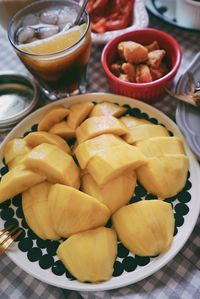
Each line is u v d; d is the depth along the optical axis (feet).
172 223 1.01
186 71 1.27
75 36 1.17
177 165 1.07
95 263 0.93
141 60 1.26
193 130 1.16
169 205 1.03
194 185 1.08
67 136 1.22
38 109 1.26
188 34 1.51
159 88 1.25
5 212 1.09
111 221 1.05
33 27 1.25
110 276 0.95
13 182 1.06
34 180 1.08
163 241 0.97
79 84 1.38
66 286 0.93
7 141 1.21
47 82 1.30
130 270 0.96
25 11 1.28
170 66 1.33
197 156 1.10
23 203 1.09
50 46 1.17
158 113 1.22
